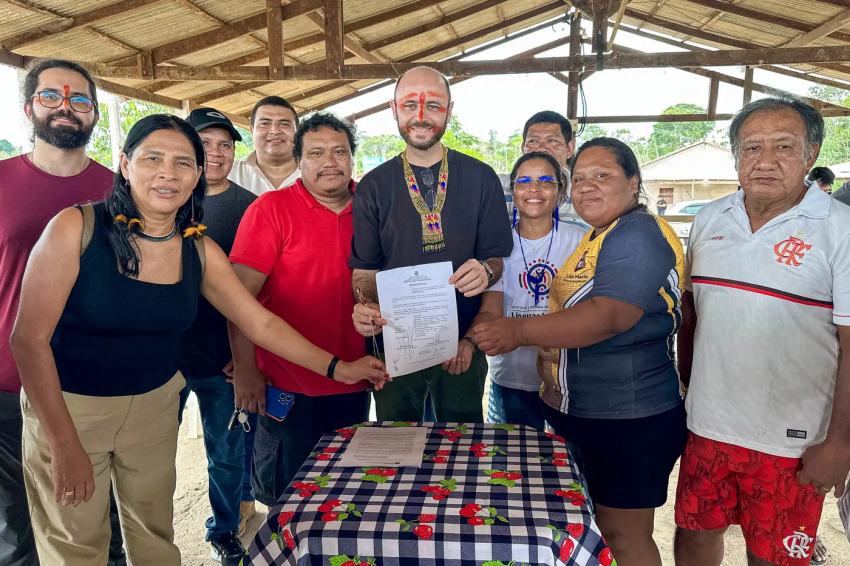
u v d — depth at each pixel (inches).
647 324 65.0
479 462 60.4
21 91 79.7
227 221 100.8
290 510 50.9
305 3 257.0
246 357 86.1
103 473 64.3
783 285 64.4
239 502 102.5
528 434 68.2
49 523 62.7
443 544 46.8
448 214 79.8
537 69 286.2
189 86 338.6
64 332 60.7
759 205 66.8
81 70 81.0
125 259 59.5
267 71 258.5
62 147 79.3
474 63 283.4
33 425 61.4
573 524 48.2
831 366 65.1
